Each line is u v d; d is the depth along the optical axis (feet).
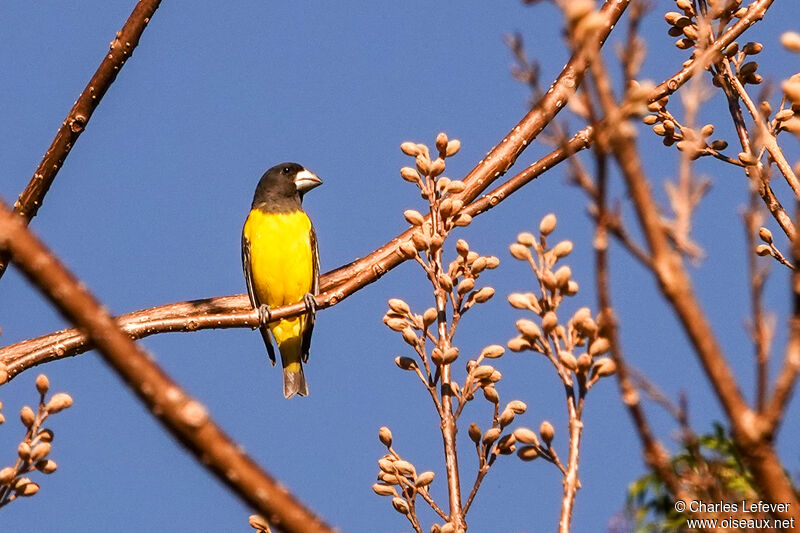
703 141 38.73
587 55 15.34
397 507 30.12
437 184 35.42
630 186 15.53
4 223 14.62
